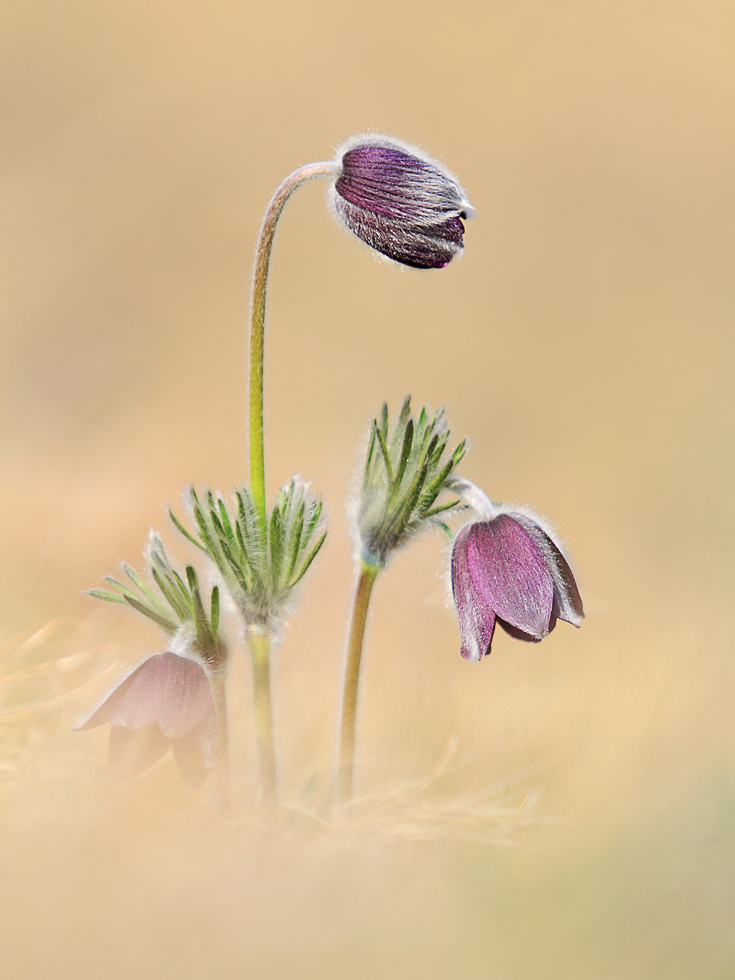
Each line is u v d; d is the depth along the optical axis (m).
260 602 0.92
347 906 0.86
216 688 0.92
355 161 0.93
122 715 0.90
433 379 1.83
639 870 0.87
